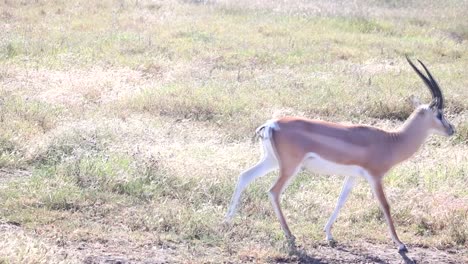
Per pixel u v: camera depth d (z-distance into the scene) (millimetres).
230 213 25625
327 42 61312
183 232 25000
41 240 22766
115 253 23172
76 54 50125
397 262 24422
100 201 26828
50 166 29375
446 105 43406
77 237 23922
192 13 70312
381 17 76375
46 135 32531
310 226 26609
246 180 25641
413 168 32781
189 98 40344
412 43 63156
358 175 25281
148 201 27406
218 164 30609
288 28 66062
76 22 62312
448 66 55125
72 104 38688
